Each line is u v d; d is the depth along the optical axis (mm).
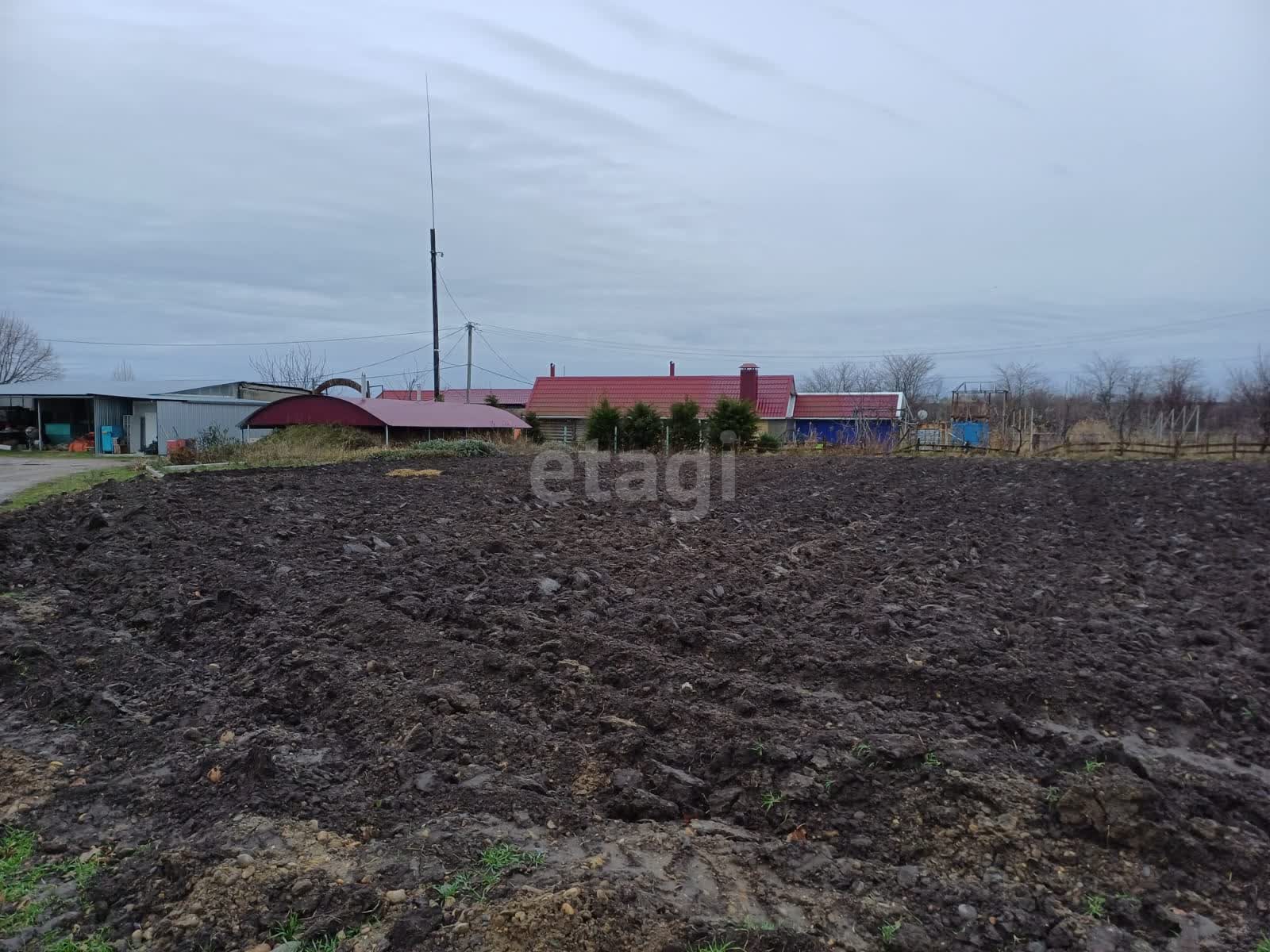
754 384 41031
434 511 10711
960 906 2912
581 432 43562
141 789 3551
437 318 34531
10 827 3309
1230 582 7449
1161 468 17672
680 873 3018
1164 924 2867
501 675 4672
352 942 2615
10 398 32156
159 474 14578
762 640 5352
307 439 23250
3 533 7805
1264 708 4578
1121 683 4727
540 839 3189
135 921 2793
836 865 3123
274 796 3424
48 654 4852
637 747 3857
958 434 32625
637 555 8023
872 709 4395
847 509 11953
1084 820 3336
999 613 6188
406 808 3395
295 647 5055
